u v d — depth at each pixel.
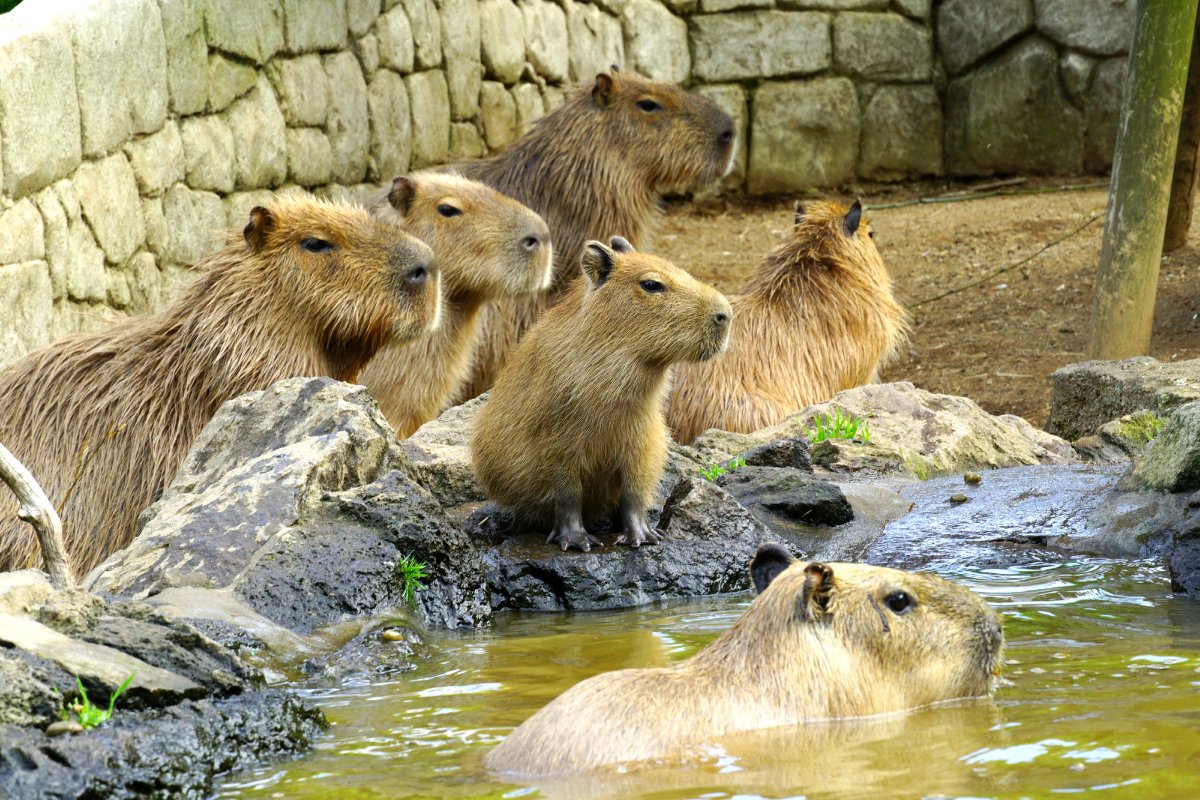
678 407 9.36
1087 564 5.88
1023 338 12.09
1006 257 14.46
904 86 18.19
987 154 18.12
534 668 4.72
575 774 3.53
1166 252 13.15
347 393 6.06
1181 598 5.34
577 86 10.83
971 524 6.34
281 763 3.78
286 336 6.90
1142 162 9.69
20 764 3.38
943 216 16.44
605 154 10.45
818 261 9.75
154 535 5.25
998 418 8.44
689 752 3.66
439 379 8.67
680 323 5.60
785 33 17.86
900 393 8.23
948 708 4.11
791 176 18.11
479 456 6.02
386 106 13.54
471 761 3.71
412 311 7.05
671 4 17.64
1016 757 3.59
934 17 18.12
